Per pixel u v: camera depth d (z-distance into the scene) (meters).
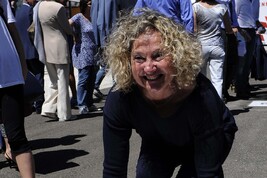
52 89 7.65
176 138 2.60
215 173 2.57
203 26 6.74
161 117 2.51
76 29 7.89
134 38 2.38
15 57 4.00
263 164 5.07
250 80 11.22
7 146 5.13
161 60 2.36
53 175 5.02
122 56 2.43
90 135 6.66
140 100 2.50
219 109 2.50
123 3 7.87
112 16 7.84
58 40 7.36
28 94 4.85
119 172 2.72
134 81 2.47
